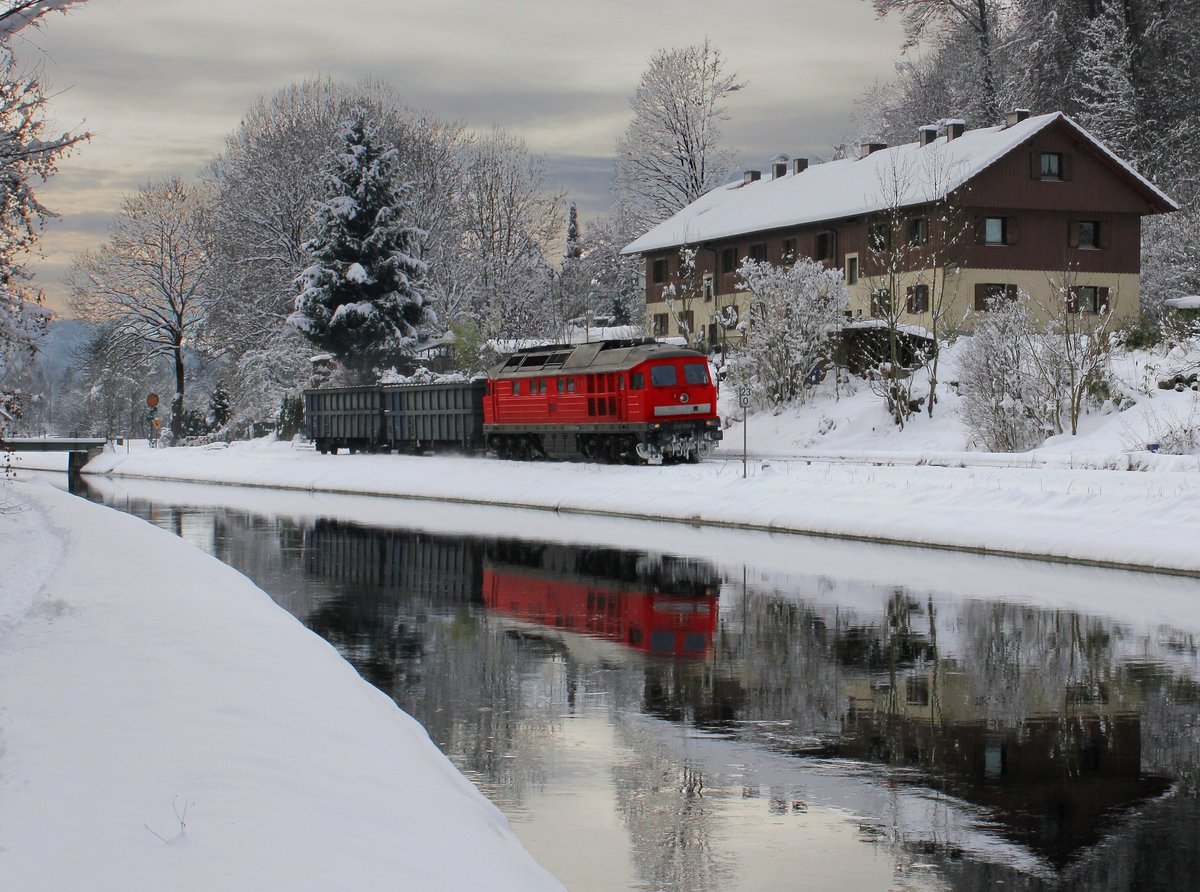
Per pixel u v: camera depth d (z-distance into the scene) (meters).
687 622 17.80
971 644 15.79
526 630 17.56
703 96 84.38
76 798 6.65
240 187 80.44
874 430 42.53
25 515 28.67
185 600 14.23
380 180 70.06
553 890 6.81
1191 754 10.88
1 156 13.99
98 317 85.25
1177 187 64.50
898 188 54.03
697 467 37.53
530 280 88.50
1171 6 66.75
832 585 20.78
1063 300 40.19
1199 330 40.12
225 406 82.88
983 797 9.79
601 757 11.05
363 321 68.25
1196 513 22.69
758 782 10.27
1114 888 7.86
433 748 10.27
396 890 5.90
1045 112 71.44
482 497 41.75
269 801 6.90
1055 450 35.16
